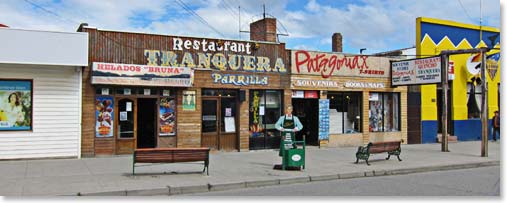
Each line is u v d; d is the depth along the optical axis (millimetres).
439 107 23859
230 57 17484
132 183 10406
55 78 14578
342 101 20422
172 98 16516
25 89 14227
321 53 19484
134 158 11203
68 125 14742
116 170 12375
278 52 18516
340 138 20031
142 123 16109
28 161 13969
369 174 12898
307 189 10531
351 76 20250
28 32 13734
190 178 11227
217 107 17453
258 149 18172
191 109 16719
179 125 16500
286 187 10852
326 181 11875
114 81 14992
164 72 15766
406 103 21875
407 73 20391
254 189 10578
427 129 22484
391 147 15305
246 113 17781
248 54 17859
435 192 10094
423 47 22391
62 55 14102
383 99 21500
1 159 13938
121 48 15648
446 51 18641
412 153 18031
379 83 21016
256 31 21359
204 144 17156
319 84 19359
